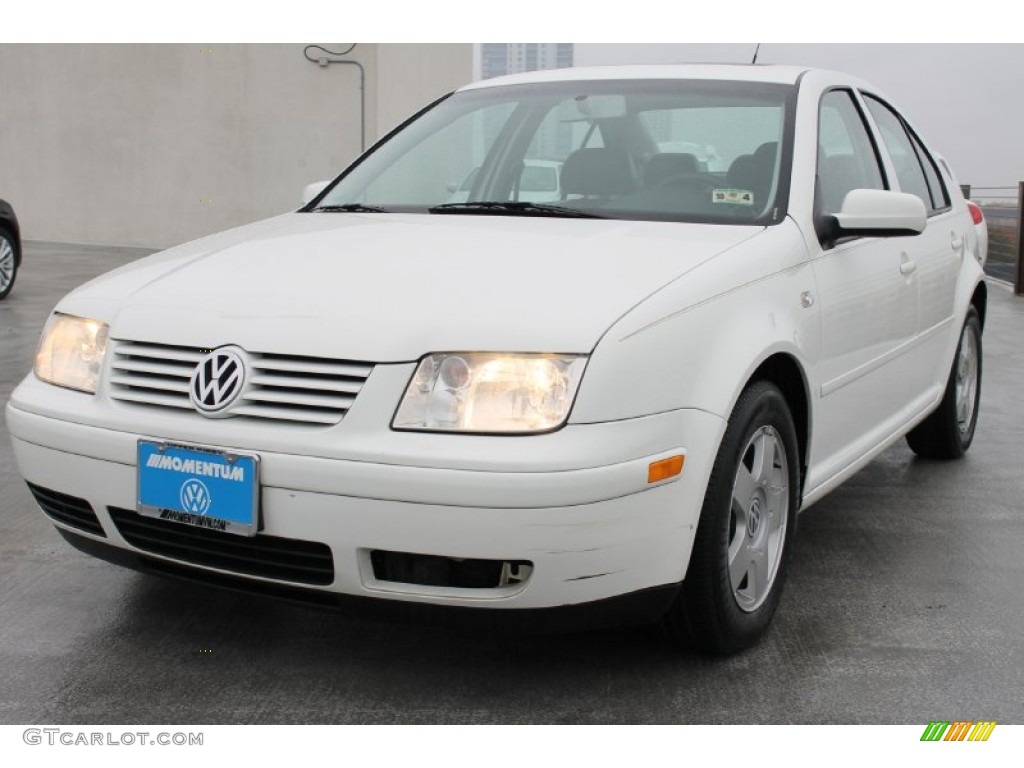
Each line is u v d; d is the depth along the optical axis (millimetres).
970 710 2648
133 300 2789
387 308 2521
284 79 17469
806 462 3246
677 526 2566
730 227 3131
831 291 3281
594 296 2545
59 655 2861
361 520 2387
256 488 2445
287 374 2506
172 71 17812
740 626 2871
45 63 18391
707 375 2633
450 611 2467
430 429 2379
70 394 2781
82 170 18438
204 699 2633
